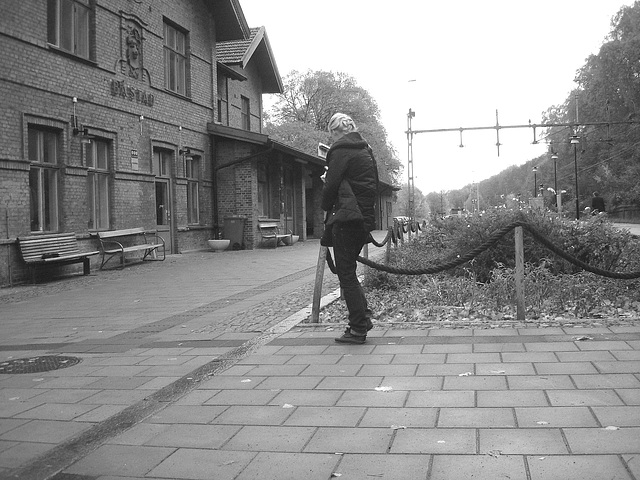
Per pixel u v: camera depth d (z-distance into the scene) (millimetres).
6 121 13016
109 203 16953
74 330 8078
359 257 6977
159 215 19938
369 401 4391
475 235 10883
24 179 13375
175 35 20984
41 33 14078
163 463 3500
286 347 6207
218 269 15469
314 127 60781
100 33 16375
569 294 8289
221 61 26109
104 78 16484
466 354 5562
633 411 3932
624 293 8758
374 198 6277
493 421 3875
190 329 7602
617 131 55688
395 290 10375
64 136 14820
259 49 29625
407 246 15656
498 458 3330
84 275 14703
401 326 6973
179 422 4156
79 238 15242
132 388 5062
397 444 3596
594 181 62094
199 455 3592
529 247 10531
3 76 12938
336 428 3906
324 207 6207
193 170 22250
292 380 5016
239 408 4383
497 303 8094
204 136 22578
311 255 19672
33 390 5125
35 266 13359
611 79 53188
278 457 3510
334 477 3221
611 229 10602
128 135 17656
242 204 23203
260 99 31312
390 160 60531
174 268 15984
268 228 25031
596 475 3072
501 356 5426
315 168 31469
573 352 5441
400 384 4750
